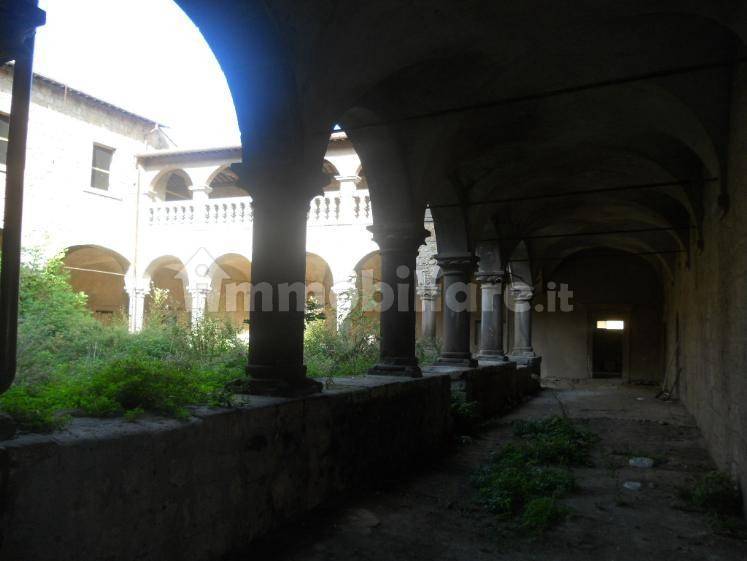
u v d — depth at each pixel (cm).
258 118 591
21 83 330
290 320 585
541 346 2538
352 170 1870
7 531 292
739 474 646
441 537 531
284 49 567
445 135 905
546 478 706
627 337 2439
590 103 901
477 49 721
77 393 431
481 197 1295
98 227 1917
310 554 471
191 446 411
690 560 494
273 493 507
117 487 353
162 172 2053
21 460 299
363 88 695
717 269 868
